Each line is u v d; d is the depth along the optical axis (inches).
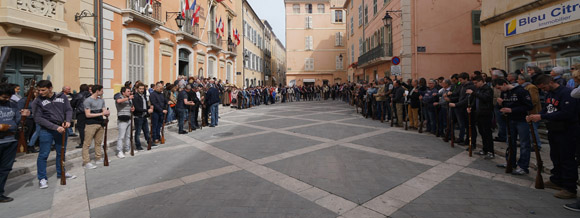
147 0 500.7
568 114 149.6
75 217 138.6
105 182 189.8
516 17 334.0
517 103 189.3
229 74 980.6
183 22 600.4
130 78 489.1
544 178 182.5
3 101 166.4
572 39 272.2
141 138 357.1
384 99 453.7
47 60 354.6
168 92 459.2
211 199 155.6
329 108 761.6
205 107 451.8
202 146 296.5
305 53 1560.0
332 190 165.3
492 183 175.2
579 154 183.2
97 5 413.4
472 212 136.0
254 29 1446.9
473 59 590.9
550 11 292.0
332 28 1556.3
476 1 589.0
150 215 137.9
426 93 342.0
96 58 413.4
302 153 253.3
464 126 279.3
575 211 134.9
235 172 203.5
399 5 609.3
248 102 852.0
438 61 589.0
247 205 146.9
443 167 207.5
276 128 405.4
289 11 1562.5
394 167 207.8
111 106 439.2
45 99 189.5
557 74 224.7
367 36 911.0
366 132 357.4
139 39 512.4
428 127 354.6
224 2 912.3
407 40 590.2
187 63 698.8
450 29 589.0
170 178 193.8
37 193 174.4
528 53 322.7
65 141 200.2
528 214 133.5
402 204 145.9
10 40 302.8
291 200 152.4
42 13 328.2
